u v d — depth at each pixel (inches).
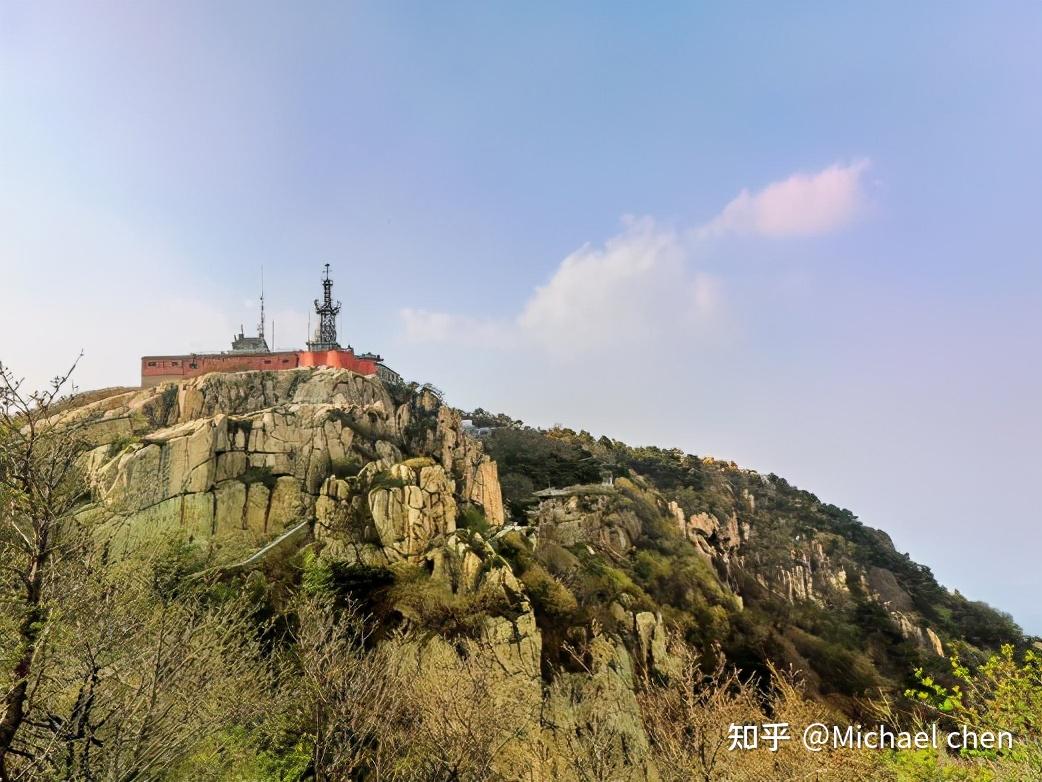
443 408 2559.1
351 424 2145.7
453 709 939.3
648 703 1231.5
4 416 556.1
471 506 2213.3
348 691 825.5
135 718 578.2
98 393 2509.8
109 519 1311.5
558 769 1218.0
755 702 1254.3
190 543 1630.2
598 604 1908.2
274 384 2450.8
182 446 1742.1
